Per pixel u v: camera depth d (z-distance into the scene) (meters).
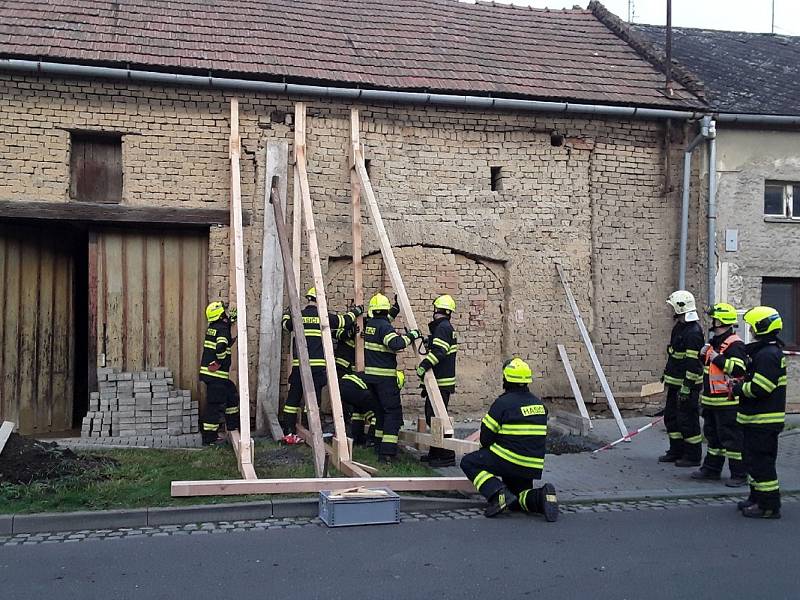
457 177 10.62
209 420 8.87
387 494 6.16
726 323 7.47
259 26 11.30
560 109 10.72
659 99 11.23
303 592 4.52
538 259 10.84
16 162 9.18
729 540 5.70
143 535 5.68
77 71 9.16
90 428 8.92
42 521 5.75
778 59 14.73
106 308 9.55
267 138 9.95
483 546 5.48
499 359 10.75
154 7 11.18
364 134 10.29
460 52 11.73
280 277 9.76
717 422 7.56
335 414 7.68
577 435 9.82
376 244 10.25
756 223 11.63
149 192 9.57
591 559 5.20
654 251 11.30
